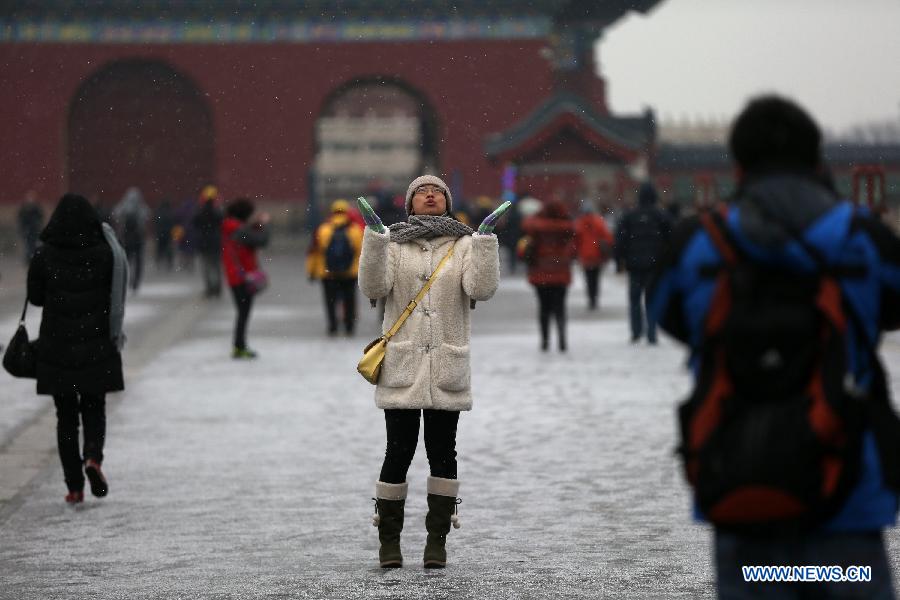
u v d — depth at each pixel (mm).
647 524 22891
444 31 140125
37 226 120750
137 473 27844
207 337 56938
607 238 69500
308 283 91875
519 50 140000
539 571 19938
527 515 23703
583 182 121875
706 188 94438
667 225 53375
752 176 11641
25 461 29344
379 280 19562
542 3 139250
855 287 11234
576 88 156250
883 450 11062
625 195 121312
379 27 140000
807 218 11211
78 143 139750
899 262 11344
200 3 138000
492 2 139250
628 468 27797
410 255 19938
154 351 51625
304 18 139750
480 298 19719
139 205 85625
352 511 24188
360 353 50656
